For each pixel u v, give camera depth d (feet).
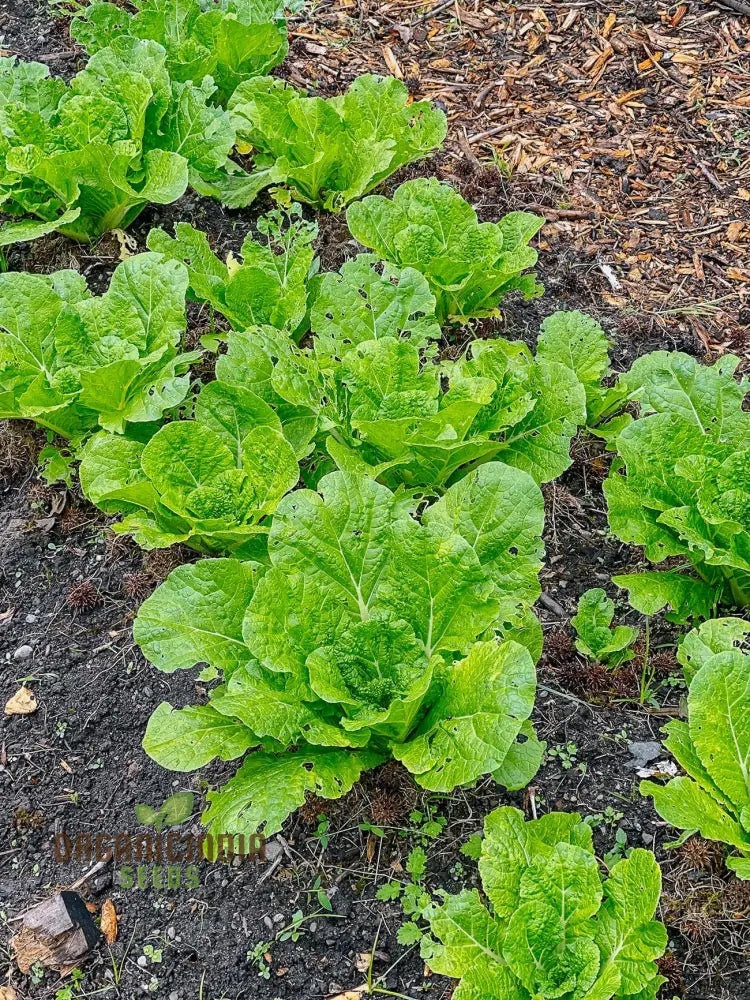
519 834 6.75
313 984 6.93
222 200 9.27
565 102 10.51
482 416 7.78
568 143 10.23
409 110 9.28
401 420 7.45
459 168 9.93
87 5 10.46
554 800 7.31
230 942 7.04
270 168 9.20
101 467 7.61
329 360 7.93
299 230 8.84
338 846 7.22
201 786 7.40
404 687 7.02
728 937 6.96
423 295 8.15
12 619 7.91
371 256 8.21
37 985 6.99
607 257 9.57
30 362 8.09
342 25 10.92
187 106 9.00
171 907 7.13
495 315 8.82
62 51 10.14
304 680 6.96
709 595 7.68
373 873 7.14
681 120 10.39
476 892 6.69
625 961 6.54
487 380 7.66
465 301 8.82
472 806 7.29
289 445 7.54
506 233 8.73
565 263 9.52
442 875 7.12
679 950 6.94
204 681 7.68
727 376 7.95
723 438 7.88
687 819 6.75
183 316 8.05
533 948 6.58
